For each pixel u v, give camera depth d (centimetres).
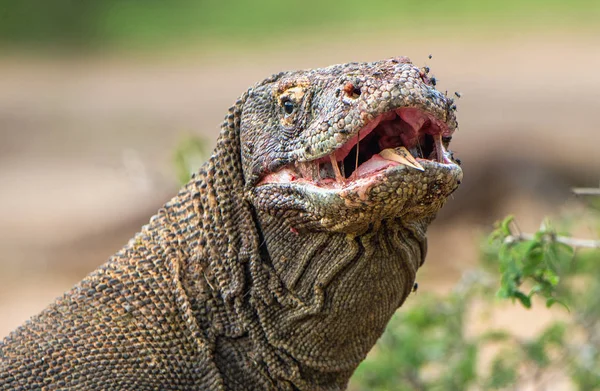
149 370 1388
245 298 1394
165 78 6331
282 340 1384
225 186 1408
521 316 2762
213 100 5719
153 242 1449
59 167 4966
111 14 7519
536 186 3766
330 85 1293
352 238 1295
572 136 4072
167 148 4791
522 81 5078
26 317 3225
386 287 1359
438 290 3042
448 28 6381
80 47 7306
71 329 1409
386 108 1193
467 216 3728
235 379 1398
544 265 1583
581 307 2156
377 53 6034
